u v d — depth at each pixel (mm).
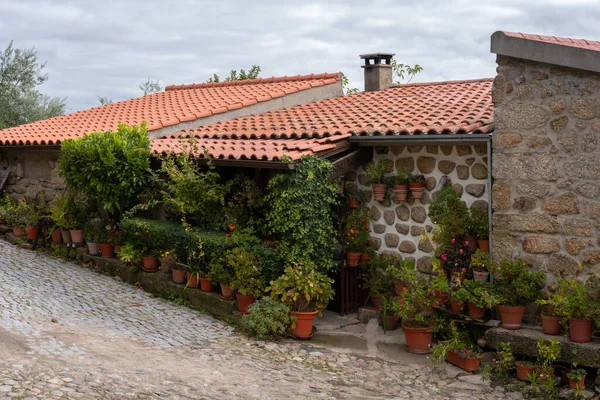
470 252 8242
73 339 7508
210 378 6668
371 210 9531
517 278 7508
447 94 11570
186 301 9656
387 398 6621
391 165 9242
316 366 7461
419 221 8969
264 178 10070
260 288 8648
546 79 7336
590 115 7066
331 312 9609
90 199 12305
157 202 10711
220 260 9008
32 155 14383
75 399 5562
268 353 7770
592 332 7203
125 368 6664
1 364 6242
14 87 22297
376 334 8742
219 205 10195
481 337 7988
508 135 7625
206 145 10641
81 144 11148
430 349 8008
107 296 9828
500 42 7473
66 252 12305
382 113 10680
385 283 9227
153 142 11828
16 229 13656
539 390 6949
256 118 12836
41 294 9586
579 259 7254
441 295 8250
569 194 7270
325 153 8938
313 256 8664
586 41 8312
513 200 7652
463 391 6969
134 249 10703
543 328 7422
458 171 8492
